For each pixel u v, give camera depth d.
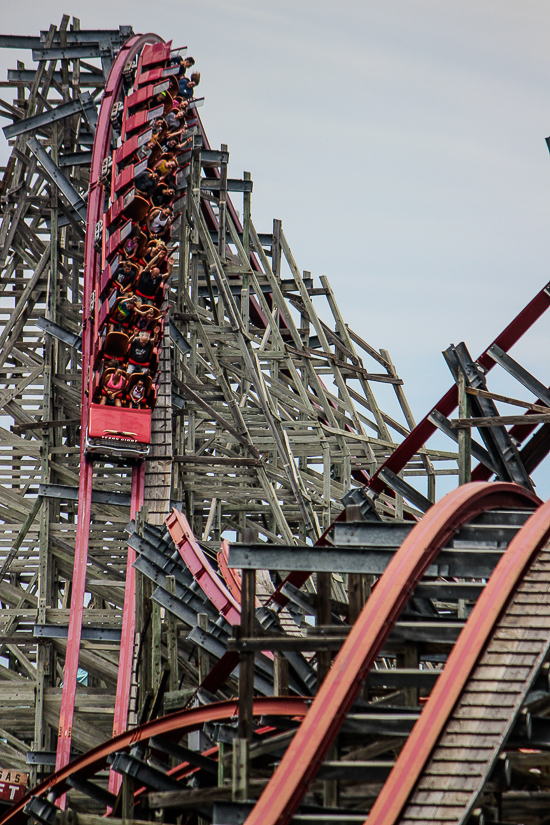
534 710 64.06
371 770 63.12
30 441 147.62
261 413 166.75
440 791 58.81
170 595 111.38
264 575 113.69
